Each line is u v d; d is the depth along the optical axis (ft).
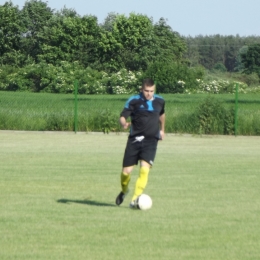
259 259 56.85
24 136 197.98
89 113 217.77
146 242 62.64
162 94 428.15
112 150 157.48
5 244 61.41
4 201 85.15
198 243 62.44
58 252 58.59
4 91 517.55
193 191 95.09
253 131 211.61
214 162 134.41
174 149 163.63
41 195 90.48
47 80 509.76
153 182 104.17
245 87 514.27
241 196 90.89
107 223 71.20
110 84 487.20
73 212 77.61
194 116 211.61
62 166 124.67
